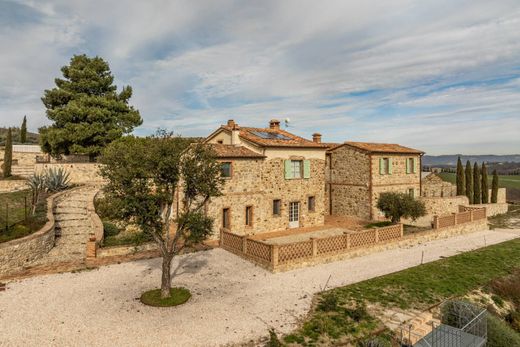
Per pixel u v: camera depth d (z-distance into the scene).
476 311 11.71
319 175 28.19
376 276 16.25
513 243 23.75
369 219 30.00
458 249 21.91
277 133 29.88
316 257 17.72
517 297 15.51
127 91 37.09
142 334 10.22
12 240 15.34
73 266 15.89
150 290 13.41
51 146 33.44
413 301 13.51
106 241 19.31
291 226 26.58
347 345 10.26
